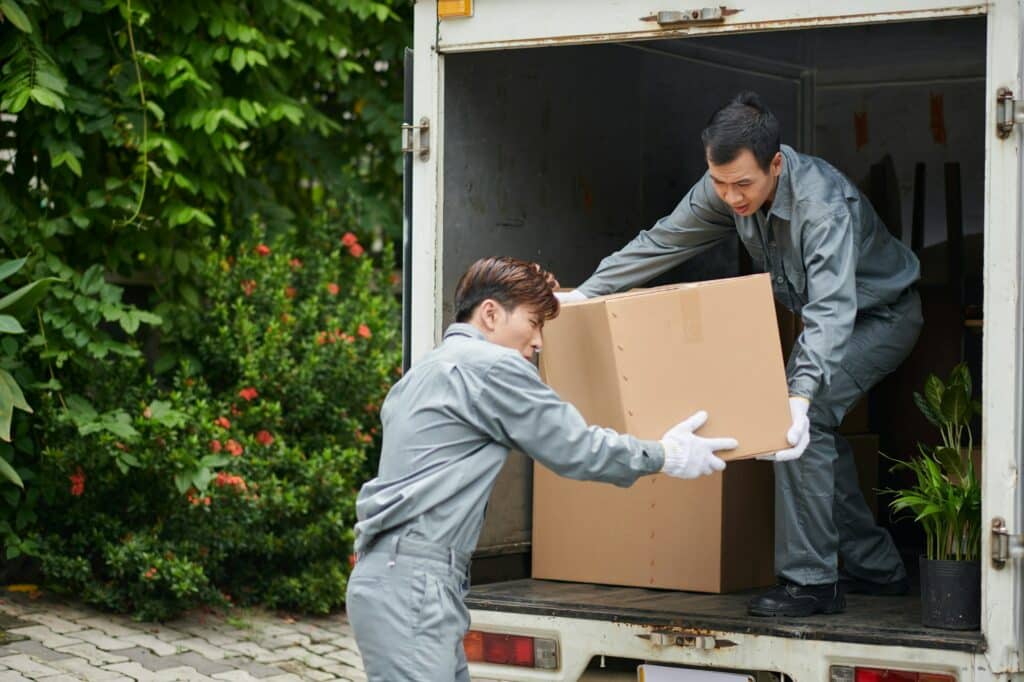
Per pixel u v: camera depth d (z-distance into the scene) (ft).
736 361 9.61
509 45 11.24
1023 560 9.50
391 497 8.51
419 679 8.30
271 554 17.87
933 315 15.60
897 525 15.72
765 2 10.29
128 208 17.76
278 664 15.58
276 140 20.98
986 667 9.53
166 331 18.24
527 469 13.15
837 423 11.17
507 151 12.97
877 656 9.82
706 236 11.88
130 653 15.53
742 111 10.33
